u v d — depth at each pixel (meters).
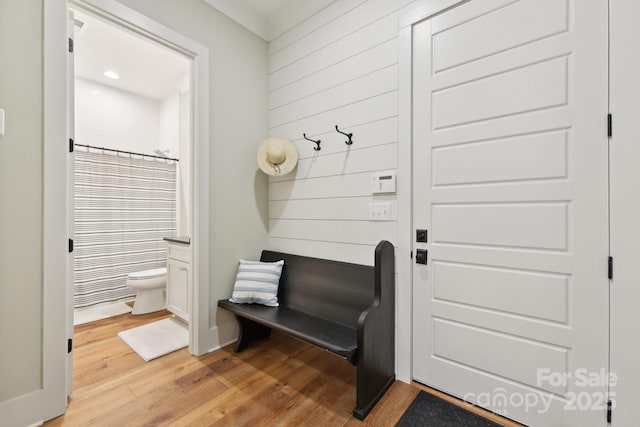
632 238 1.15
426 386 1.71
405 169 1.76
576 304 1.27
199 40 2.06
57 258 1.45
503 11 1.44
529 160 1.38
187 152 3.62
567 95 1.28
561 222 1.30
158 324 2.63
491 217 1.48
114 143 3.66
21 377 1.35
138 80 3.50
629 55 1.15
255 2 2.32
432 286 1.68
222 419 1.43
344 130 2.06
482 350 1.51
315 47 2.25
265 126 2.58
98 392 1.63
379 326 1.62
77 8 1.56
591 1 1.23
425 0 1.68
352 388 1.70
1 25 1.29
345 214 2.05
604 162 1.20
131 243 3.50
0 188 1.29
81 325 2.62
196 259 2.06
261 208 2.55
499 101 1.46
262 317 1.94
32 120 1.37
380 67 1.87
